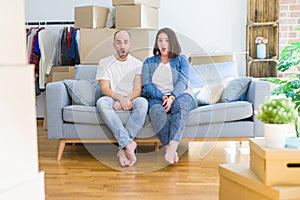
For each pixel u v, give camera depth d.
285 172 1.50
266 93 3.01
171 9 4.70
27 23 4.99
